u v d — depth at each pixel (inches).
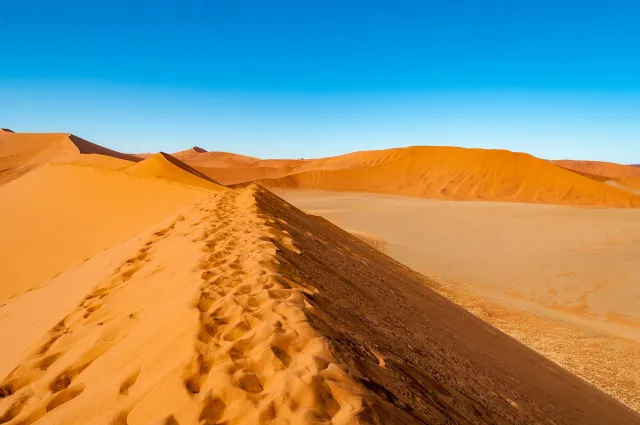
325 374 87.5
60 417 93.4
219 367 90.6
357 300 188.7
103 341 124.9
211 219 286.7
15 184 925.8
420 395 104.4
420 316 244.1
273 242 211.3
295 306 120.6
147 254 237.9
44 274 443.5
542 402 186.1
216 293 130.9
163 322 118.4
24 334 172.7
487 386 160.1
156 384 90.8
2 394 112.9
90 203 708.0
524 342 442.0
